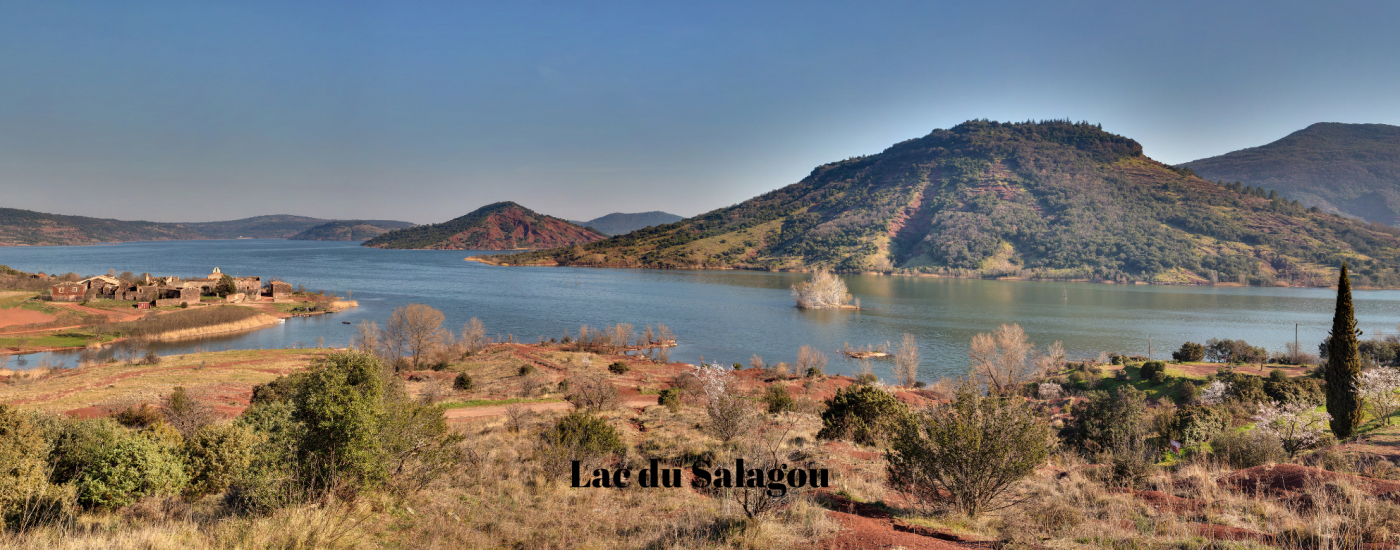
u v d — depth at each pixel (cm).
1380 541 655
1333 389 2698
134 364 5822
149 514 1071
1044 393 5772
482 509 1075
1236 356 7331
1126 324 13038
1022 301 18088
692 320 13062
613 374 6169
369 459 938
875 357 9056
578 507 1129
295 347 8512
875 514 956
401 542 840
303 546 756
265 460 953
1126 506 930
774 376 6431
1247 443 1852
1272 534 725
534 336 10475
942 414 1009
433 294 17600
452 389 4912
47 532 849
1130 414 2661
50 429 1135
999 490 934
